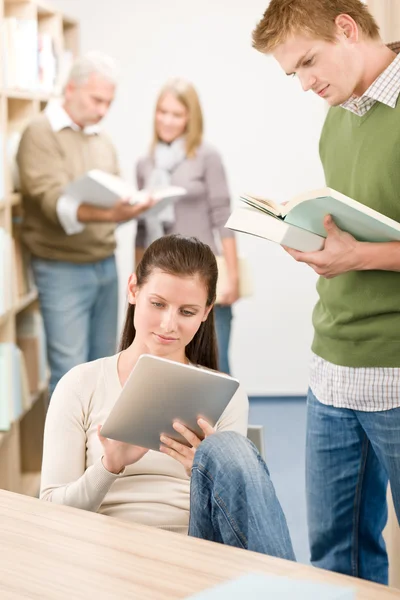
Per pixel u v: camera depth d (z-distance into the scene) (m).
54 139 3.85
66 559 1.11
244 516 1.38
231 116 5.34
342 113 1.93
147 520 1.69
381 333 1.85
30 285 4.07
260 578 1.02
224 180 4.05
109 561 1.11
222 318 4.12
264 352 5.51
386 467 1.90
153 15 5.29
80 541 1.17
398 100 1.76
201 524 1.47
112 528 1.22
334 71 1.77
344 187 1.91
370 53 1.78
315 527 2.11
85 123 3.91
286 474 4.13
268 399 5.50
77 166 3.90
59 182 3.82
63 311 3.92
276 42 1.79
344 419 1.98
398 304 1.82
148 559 1.11
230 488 1.38
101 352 4.15
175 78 3.99
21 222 3.91
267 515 1.33
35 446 4.03
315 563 2.16
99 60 3.83
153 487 1.71
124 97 5.36
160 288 1.69
